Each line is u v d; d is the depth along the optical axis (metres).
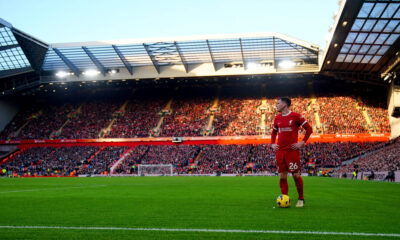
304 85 73.31
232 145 62.88
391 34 41.78
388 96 60.91
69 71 66.19
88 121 72.31
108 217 7.26
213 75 61.78
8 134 71.56
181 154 62.00
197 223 6.31
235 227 5.84
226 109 70.31
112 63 62.62
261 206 9.05
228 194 14.42
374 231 5.42
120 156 63.66
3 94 68.69
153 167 58.19
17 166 62.97
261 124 65.25
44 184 27.48
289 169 8.55
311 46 51.44
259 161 56.84
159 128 68.25
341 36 42.50
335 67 54.88
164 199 11.99
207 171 56.44
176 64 62.78
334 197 12.49
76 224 6.35
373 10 36.53
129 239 5.00
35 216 7.53
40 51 57.94
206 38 51.78
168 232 5.47
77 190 18.89
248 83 74.56
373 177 35.88
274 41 52.47
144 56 59.34
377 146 53.03
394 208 8.53
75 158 64.12
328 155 55.91
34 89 72.38
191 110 71.62
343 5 35.62
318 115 64.69
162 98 76.62
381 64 51.81
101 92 80.94
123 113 73.31
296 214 7.32
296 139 8.54
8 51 58.19
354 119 62.38
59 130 70.94
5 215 7.74
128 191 17.44
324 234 5.21
